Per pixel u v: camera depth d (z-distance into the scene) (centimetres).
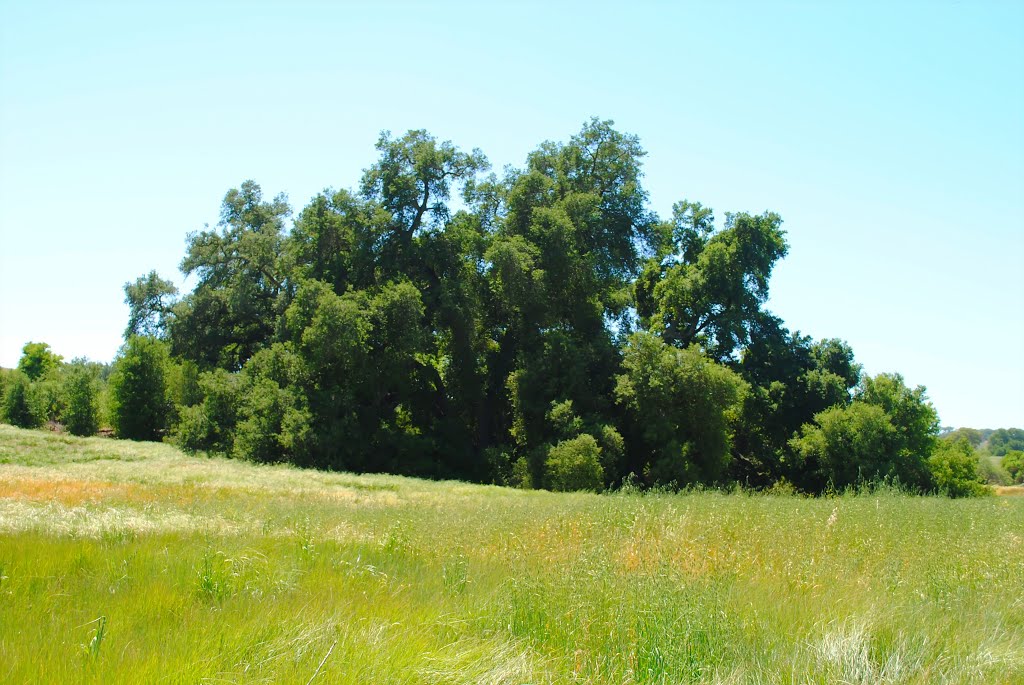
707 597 747
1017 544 1201
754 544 1162
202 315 5662
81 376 5291
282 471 3212
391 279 4434
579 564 897
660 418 4003
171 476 2581
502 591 804
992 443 16200
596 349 4400
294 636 604
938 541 1188
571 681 571
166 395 5306
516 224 4644
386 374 4266
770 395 4803
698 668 598
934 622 724
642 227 5094
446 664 565
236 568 880
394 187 4503
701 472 4041
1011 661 622
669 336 5003
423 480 3434
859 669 599
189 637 599
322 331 3972
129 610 687
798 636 659
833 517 1358
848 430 4372
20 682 486
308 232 4612
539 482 3812
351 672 526
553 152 5075
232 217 5678
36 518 1182
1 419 5178
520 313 4484
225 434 4456
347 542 1150
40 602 692
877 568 1016
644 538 1215
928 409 4653
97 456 3441
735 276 4725
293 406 4125
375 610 720
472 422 4834
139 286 5959
